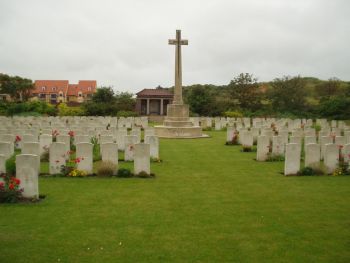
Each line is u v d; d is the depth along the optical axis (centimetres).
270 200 1059
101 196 1079
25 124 2848
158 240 760
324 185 1246
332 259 680
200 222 868
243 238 774
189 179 1327
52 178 1311
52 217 891
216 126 3700
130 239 764
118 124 3594
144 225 845
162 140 2667
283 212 948
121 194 1105
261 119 4044
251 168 1554
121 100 5603
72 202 1016
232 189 1184
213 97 5612
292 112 5244
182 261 668
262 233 802
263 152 1741
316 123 4022
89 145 1355
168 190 1162
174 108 2980
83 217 895
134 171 1353
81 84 8712
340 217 912
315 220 888
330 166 1456
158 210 955
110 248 719
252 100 5862
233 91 5916
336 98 4900
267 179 1338
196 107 5306
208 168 1545
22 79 8012
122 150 2059
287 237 781
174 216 909
